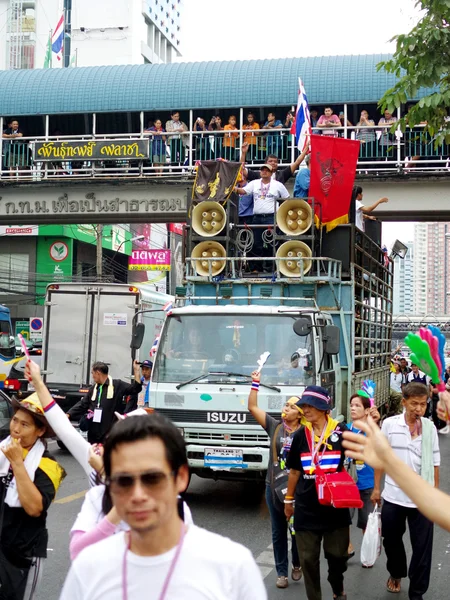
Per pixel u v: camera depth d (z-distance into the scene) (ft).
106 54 204.13
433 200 63.41
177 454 7.39
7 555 13.93
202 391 30.83
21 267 128.26
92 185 67.51
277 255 36.09
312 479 18.01
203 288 36.17
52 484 14.10
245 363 31.24
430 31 34.37
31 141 72.74
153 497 7.18
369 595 20.76
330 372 32.48
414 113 35.94
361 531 28.55
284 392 30.32
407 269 437.99
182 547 7.34
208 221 37.63
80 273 132.57
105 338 54.08
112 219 70.08
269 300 35.19
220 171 38.14
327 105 70.49
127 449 7.26
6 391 71.56
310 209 36.09
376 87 68.80
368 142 67.92
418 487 7.89
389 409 53.16
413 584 19.42
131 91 74.28
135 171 73.00
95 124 76.07
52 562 23.24
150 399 31.42
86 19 204.44
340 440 17.98
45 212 68.80
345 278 36.40
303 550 18.11
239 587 7.30
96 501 11.35
